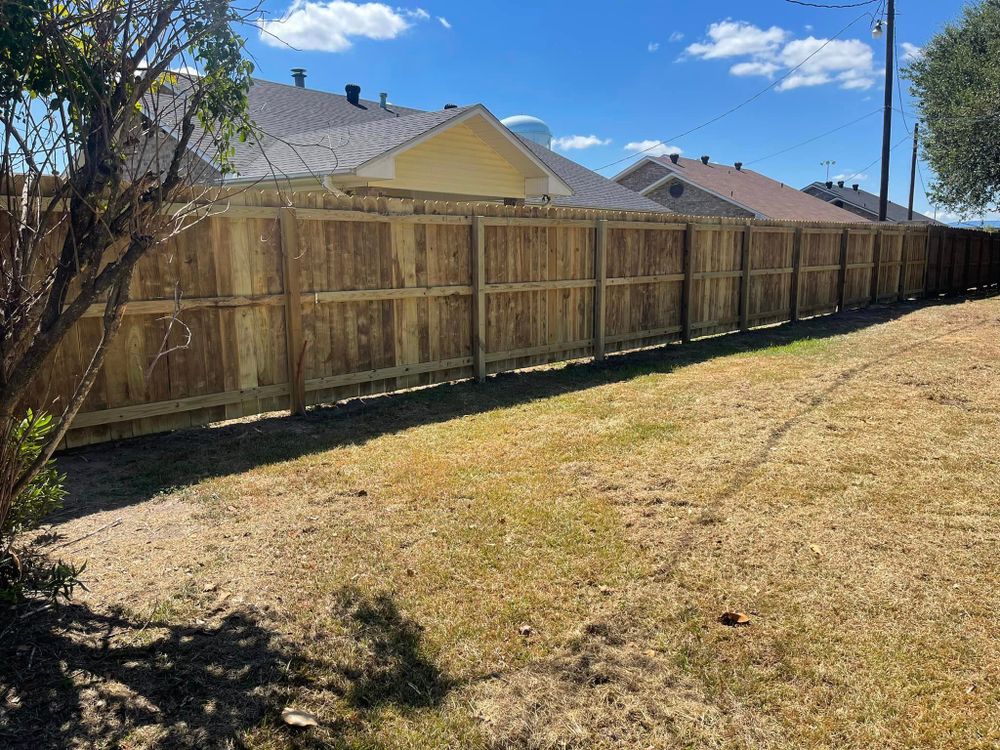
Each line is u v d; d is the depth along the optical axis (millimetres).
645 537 3393
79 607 2682
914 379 6883
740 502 3828
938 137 22234
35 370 2330
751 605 2793
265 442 4895
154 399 4891
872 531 3473
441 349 6789
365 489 3992
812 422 5402
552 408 5938
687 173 30312
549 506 3764
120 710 2131
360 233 5953
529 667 2404
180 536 3350
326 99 15617
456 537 3371
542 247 7582
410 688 2291
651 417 5598
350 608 2738
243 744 2023
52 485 3328
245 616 2662
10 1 2057
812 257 12125
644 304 9086
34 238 2346
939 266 16219
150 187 2537
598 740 2082
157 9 2332
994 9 21594
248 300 5281
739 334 10516
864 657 2459
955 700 2236
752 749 2045
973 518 3619
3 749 1942
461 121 11094
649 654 2480
